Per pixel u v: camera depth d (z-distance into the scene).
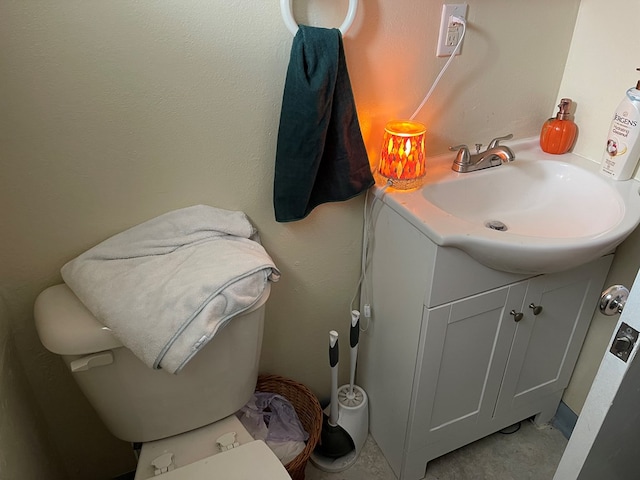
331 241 1.38
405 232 1.20
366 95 1.22
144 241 1.10
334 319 1.55
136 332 0.98
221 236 1.16
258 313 1.12
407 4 1.14
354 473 1.57
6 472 0.92
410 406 1.37
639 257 1.35
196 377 1.13
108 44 0.94
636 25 1.20
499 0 1.22
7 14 0.86
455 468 1.58
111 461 1.44
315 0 1.06
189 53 1.00
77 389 1.27
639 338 0.70
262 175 1.20
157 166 1.09
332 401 1.49
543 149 1.45
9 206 1.02
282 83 1.11
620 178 1.29
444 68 1.25
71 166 1.02
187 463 1.16
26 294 1.12
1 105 0.92
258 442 1.14
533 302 1.32
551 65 1.38
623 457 0.95
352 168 1.20
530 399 1.58
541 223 1.36
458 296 1.20
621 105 1.23
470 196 1.35
